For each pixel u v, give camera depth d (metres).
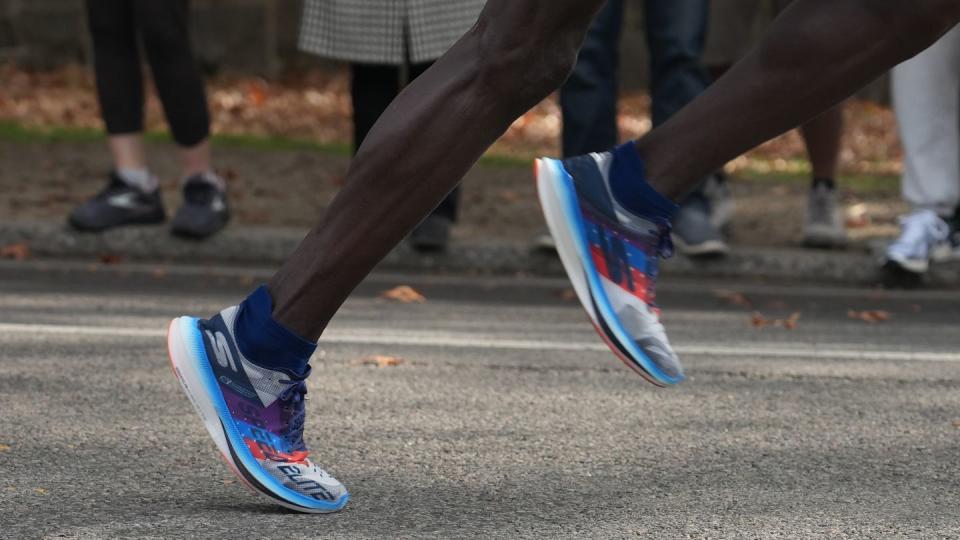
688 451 8.98
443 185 6.58
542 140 36.41
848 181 28.98
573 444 9.12
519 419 9.87
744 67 6.54
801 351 13.40
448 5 18.64
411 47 18.56
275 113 40.38
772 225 22.83
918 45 6.29
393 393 10.73
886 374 12.09
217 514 7.37
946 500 7.91
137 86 19.91
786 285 19.47
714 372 12.00
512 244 20.09
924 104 18.95
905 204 25.52
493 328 14.52
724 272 19.89
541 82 6.46
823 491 8.05
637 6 46.34
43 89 41.53
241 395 7.13
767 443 9.27
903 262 18.78
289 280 6.93
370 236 6.68
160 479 8.06
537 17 6.32
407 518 7.35
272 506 7.56
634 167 6.79
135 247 20.03
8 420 9.42
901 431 9.71
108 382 10.85
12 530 6.99
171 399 10.27
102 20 19.58
